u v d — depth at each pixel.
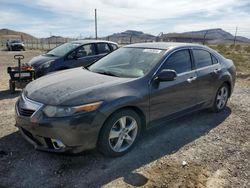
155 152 4.28
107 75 4.53
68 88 3.91
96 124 3.68
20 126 3.95
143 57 4.85
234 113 6.25
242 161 4.09
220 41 42.50
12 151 4.16
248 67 14.34
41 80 4.52
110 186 3.38
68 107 3.56
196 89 5.25
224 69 6.07
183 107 5.06
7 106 6.55
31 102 3.81
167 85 4.60
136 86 4.19
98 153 4.16
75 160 3.95
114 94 3.89
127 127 4.13
